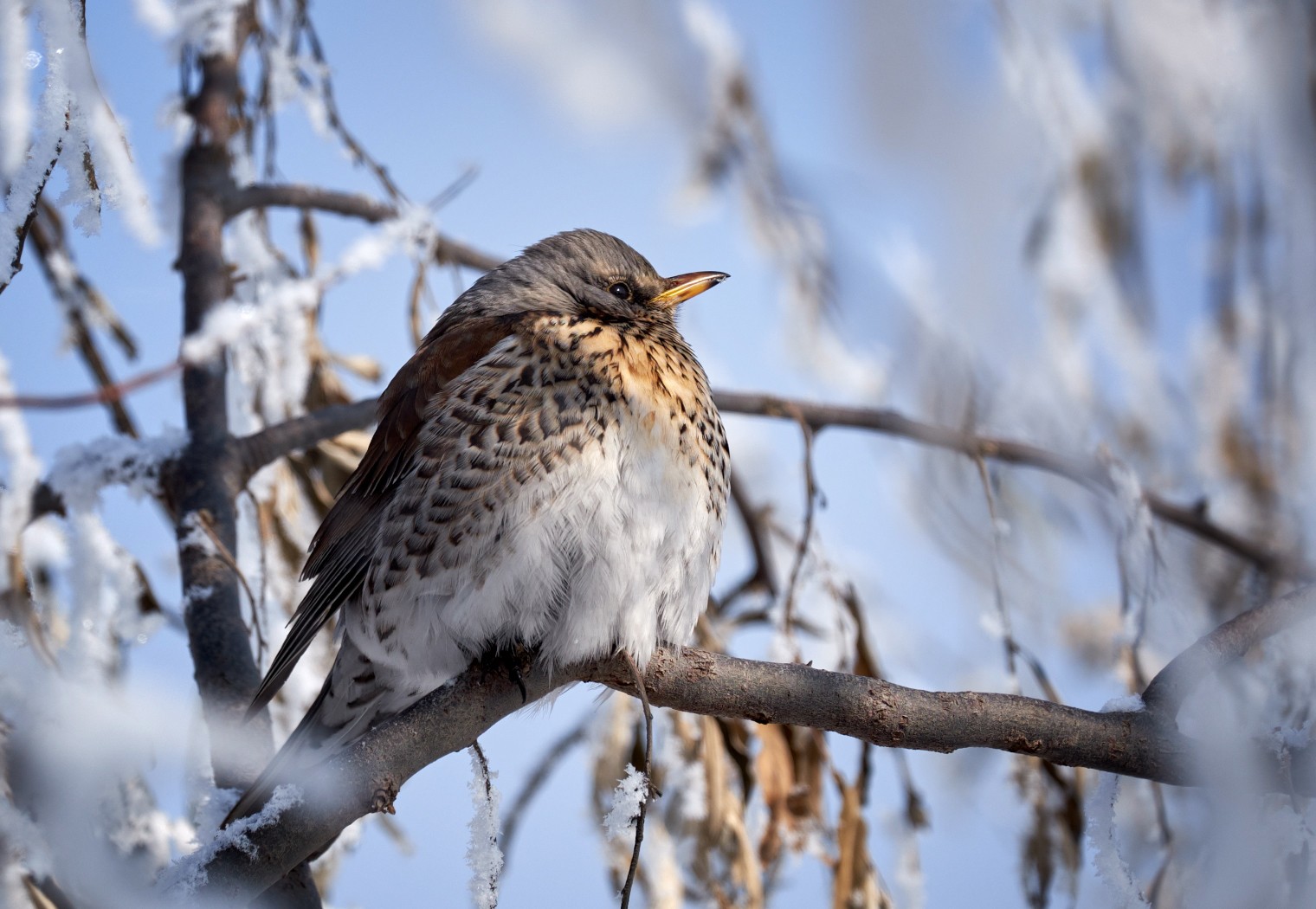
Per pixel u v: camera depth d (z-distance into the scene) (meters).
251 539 9.62
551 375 7.75
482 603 7.46
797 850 9.47
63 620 9.20
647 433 7.72
